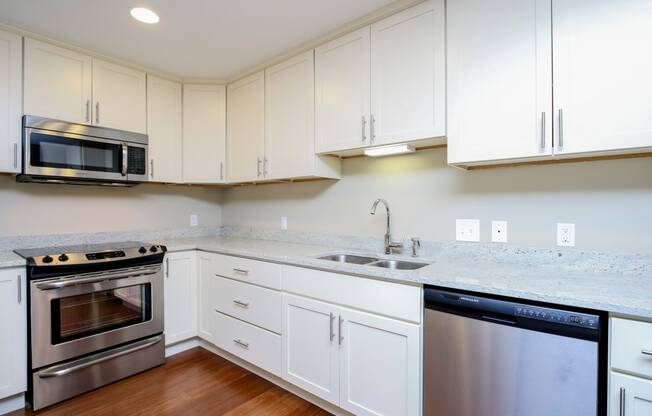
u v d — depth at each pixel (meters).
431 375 1.41
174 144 2.75
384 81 1.85
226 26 1.99
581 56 1.29
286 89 2.38
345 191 2.42
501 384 1.25
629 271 1.44
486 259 1.80
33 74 2.06
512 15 1.44
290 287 1.95
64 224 2.46
